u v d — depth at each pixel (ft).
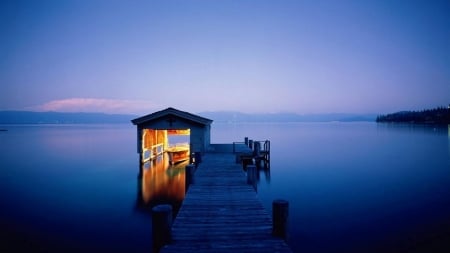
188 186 38.37
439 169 82.33
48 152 128.06
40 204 47.42
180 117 70.85
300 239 34.09
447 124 620.08
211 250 19.31
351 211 44.16
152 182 62.85
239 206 29.22
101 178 68.03
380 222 39.47
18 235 35.09
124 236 35.01
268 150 82.43
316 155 116.78
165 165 82.79
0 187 59.82
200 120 69.87
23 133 320.91
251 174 39.34
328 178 70.03
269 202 49.26
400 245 32.35
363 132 328.90
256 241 20.77
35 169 81.76
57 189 57.52
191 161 69.67
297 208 45.78
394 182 65.31
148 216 41.88
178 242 20.57
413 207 46.26
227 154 71.82
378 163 94.22
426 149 139.13
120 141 197.36
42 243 32.89
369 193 55.16
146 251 31.09
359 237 34.60
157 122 71.77
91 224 38.81
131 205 46.96
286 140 206.80
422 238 34.09
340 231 36.40
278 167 86.28
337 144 171.83
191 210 27.91
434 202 48.96
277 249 19.52
